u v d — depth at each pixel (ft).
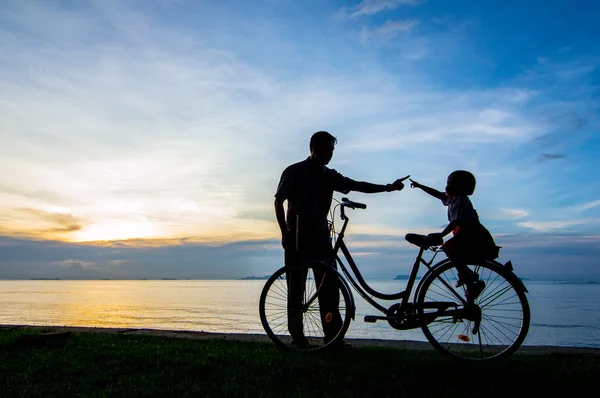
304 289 16.51
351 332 134.51
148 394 11.99
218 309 316.60
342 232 16.15
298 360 14.70
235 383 12.73
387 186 16.99
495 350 14.90
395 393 11.84
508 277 14.32
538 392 11.68
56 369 14.32
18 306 315.99
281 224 16.63
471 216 14.53
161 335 20.42
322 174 16.89
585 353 15.76
